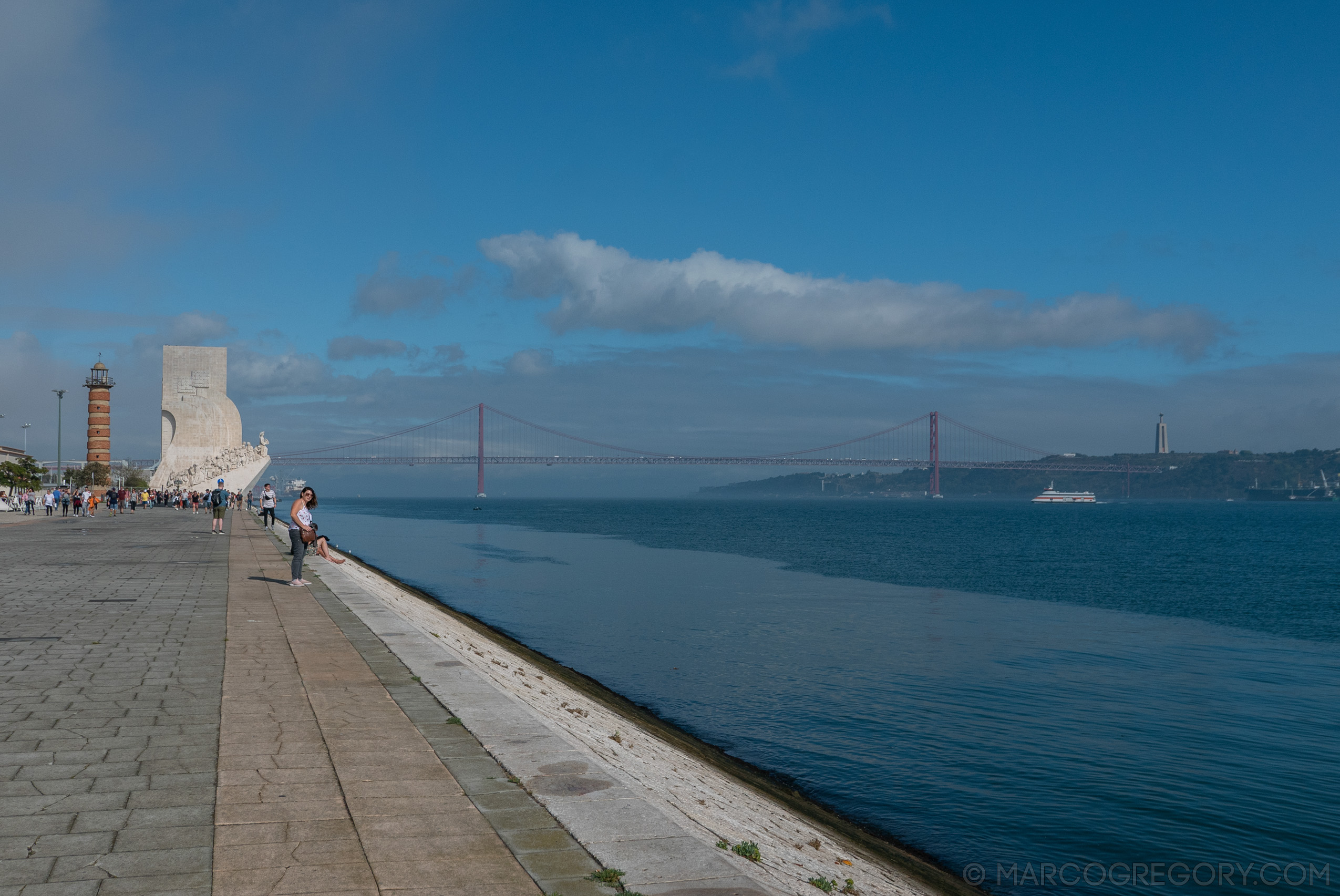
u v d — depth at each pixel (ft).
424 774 17.95
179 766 18.25
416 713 23.11
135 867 13.19
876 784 37.55
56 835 14.38
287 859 13.57
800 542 230.68
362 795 16.62
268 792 16.70
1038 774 39.22
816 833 27.78
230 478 323.78
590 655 66.18
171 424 358.02
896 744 43.45
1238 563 171.42
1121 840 32.32
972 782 38.01
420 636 36.17
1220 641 78.69
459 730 21.38
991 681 58.95
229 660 30.50
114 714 22.63
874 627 82.38
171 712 22.93
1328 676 62.39
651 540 234.99
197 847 14.01
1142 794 36.99
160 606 44.88
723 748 41.96
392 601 58.23
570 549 193.47
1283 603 107.55
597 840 14.56
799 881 17.60
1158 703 53.36
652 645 70.85
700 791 26.25
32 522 149.07
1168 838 32.65
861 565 155.53
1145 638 79.71
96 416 344.90
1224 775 39.52
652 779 24.13
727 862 13.89
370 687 26.37
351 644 34.06
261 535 115.24
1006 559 177.17
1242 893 28.22
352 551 181.27
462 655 38.29
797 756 41.01
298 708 23.54
